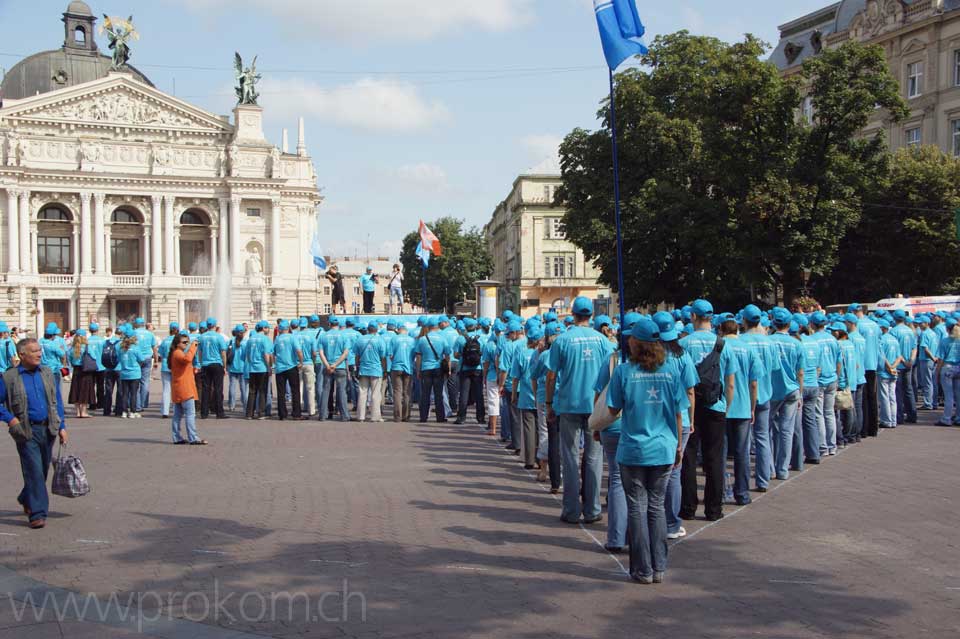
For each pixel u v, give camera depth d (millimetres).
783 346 13539
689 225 38031
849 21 59719
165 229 82875
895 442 18109
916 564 8914
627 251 43375
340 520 10891
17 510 11672
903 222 43656
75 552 9430
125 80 81812
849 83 35094
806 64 35469
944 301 35531
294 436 19656
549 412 11367
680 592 8023
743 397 11938
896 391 22000
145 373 25781
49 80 88000
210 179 83312
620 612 7457
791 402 13719
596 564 9000
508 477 14305
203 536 10047
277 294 85875
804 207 35094
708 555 9352
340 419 23719
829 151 35750
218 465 15273
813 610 7500
